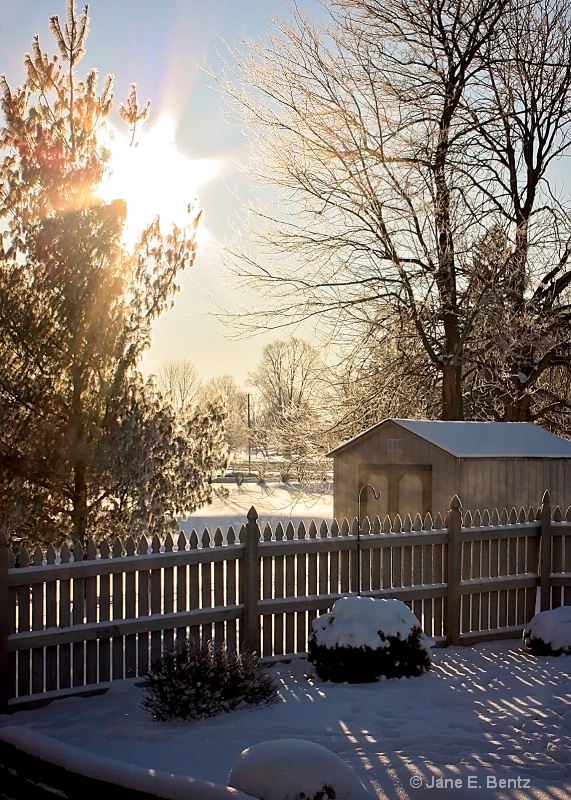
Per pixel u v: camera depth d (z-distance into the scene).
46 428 10.95
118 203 11.59
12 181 11.55
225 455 12.85
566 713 6.78
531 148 26.08
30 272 11.52
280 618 8.88
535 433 18.84
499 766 5.38
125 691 7.55
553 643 9.23
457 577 10.02
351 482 18.55
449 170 23.81
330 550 9.23
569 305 24.14
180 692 6.61
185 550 8.12
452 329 23.31
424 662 8.24
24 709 7.02
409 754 5.64
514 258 22.97
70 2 12.04
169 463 11.81
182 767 5.43
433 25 24.41
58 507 11.33
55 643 7.20
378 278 23.23
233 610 8.41
